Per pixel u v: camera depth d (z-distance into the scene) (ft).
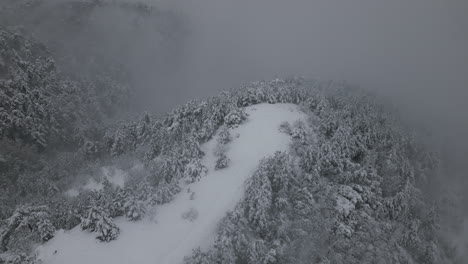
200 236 85.35
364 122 146.30
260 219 84.33
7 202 124.16
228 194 97.71
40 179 139.03
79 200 107.76
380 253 94.32
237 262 77.77
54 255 83.30
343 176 109.09
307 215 92.02
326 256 87.51
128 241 86.53
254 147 118.62
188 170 108.78
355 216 99.35
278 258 79.71
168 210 97.04
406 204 109.91
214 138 129.29
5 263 81.56
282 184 96.48
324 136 129.08
